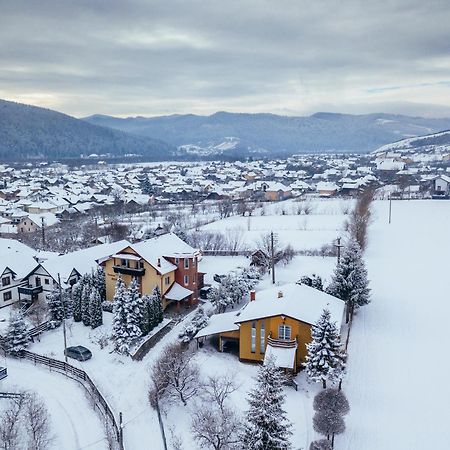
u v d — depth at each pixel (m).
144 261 61.25
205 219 127.50
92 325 57.00
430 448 35.66
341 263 58.00
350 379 44.75
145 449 36.38
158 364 44.62
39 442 35.69
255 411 30.17
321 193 184.25
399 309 61.12
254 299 52.28
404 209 132.88
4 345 52.00
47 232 122.06
